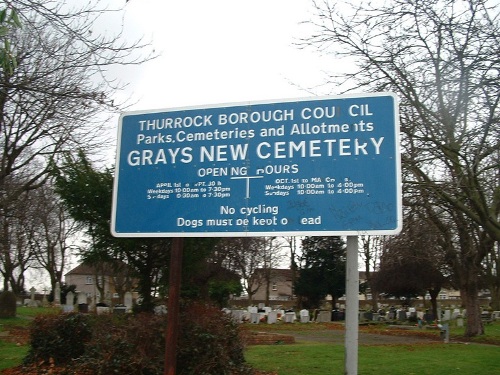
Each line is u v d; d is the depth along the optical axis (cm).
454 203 1020
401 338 2402
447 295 8494
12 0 754
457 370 1291
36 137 1648
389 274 3656
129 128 822
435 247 2330
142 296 1359
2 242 2572
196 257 1379
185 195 776
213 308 1098
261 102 767
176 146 795
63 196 1317
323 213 712
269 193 739
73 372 995
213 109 788
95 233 1320
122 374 935
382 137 714
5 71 754
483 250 2244
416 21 1116
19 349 1484
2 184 1784
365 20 1146
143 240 1314
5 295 2711
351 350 681
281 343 1948
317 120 740
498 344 2034
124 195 803
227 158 768
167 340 752
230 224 747
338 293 4306
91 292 7594
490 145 1040
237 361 1045
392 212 691
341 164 719
